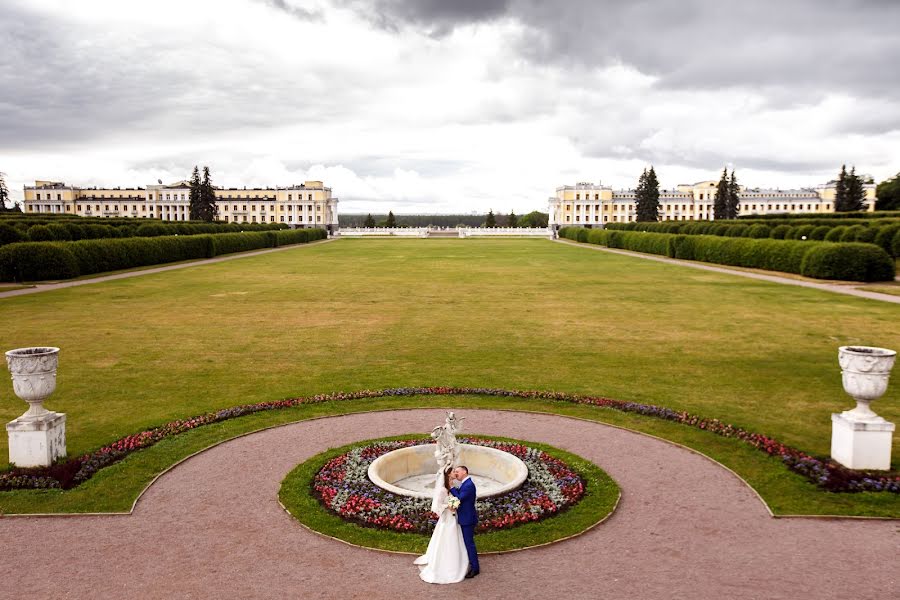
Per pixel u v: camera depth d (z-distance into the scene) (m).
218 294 38.38
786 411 16.53
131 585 8.84
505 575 9.16
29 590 8.71
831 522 10.77
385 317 30.03
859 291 39.50
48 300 35.75
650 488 12.05
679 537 10.23
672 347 23.75
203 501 11.47
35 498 11.53
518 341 24.72
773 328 27.33
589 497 11.58
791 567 9.36
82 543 10.01
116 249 54.91
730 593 8.70
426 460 13.21
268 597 8.56
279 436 14.73
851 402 17.28
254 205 194.38
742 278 47.94
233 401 17.30
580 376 19.80
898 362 21.70
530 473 12.38
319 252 83.44
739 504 11.39
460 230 159.88
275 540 10.10
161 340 24.88
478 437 14.42
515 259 69.12
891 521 10.80
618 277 48.91
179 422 15.45
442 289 40.75
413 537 10.20
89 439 14.53
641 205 147.50
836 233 54.53
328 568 9.32
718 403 17.20
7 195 129.75
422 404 17.05
